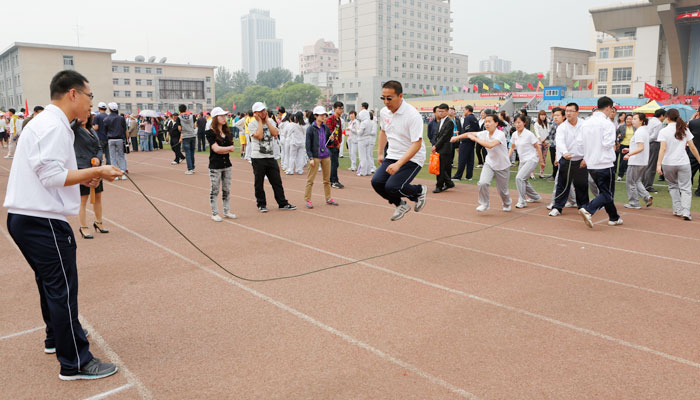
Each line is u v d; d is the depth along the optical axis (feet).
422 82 443.32
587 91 268.82
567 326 13.87
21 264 20.03
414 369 11.51
